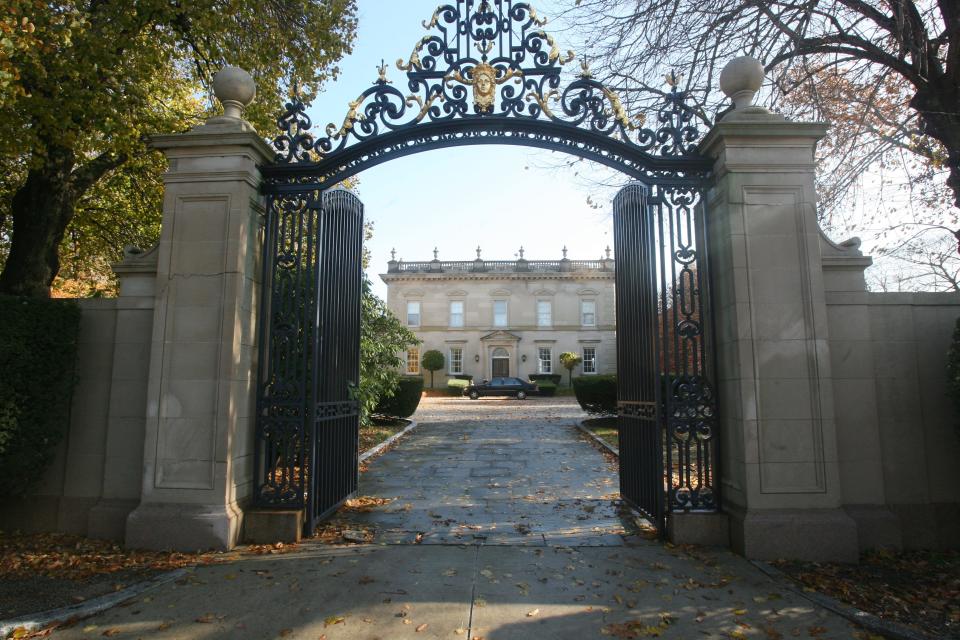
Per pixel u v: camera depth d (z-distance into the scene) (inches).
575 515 240.4
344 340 246.7
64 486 209.3
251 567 172.2
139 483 202.8
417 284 1592.0
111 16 306.8
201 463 191.8
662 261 211.0
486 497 278.2
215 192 202.5
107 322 214.5
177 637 129.1
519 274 1563.7
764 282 193.0
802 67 320.5
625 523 226.1
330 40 413.7
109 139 359.9
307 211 217.8
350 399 252.7
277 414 209.8
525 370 1545.3
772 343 190.1
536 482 318.3
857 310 202.2
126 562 176.6
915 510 194.5
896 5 267.6
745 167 198.1
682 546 193.3
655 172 214.2
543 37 215.6
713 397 204.7
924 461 197.2
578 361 1505.9
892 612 142.0
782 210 196.7
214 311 197.2
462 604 146.3
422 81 216.4
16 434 190.7
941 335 203.9
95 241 539.2
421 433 578.2
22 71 265.6
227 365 194.4
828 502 183.9
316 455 212.4
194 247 201.0
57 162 333.1
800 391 188.2
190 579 161.6
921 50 261.0
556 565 175.8
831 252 204.2
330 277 230.2
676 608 144.6
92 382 212.8
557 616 139.7
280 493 206.2
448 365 1560.0
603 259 1573.6
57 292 641.6
